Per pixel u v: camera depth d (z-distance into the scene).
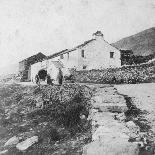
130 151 7.56
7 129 13.65
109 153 7.58
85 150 7.95
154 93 13.45
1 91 20.98
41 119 13.57
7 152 10.99
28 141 11.09
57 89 16.02
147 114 10.57
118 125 9.15
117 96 12.35
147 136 8.74
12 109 16.81
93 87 15.35
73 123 11.44
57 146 10.20
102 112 10.61
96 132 8.66
